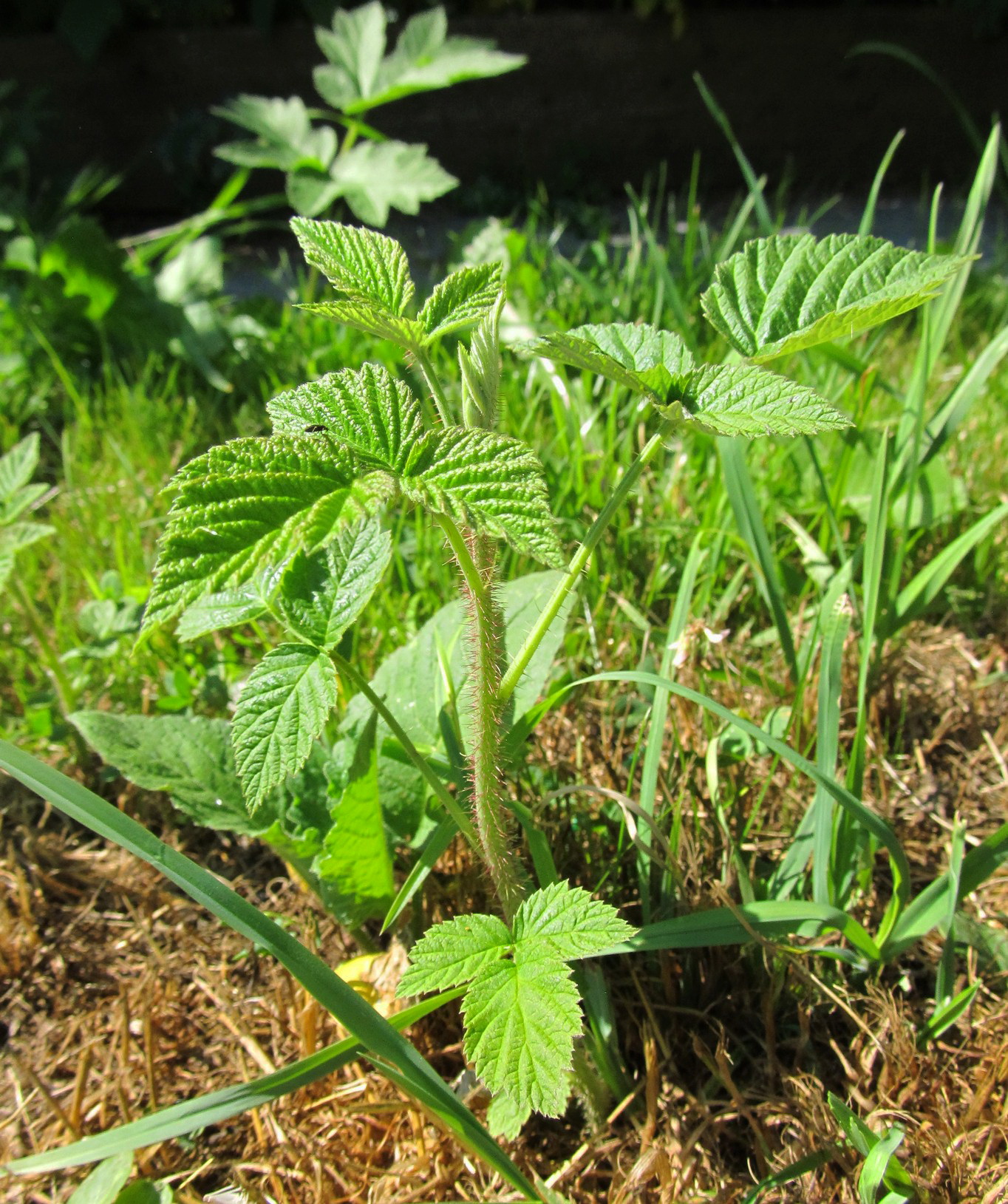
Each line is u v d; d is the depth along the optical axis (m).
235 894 0.42
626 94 1.97
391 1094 0.54
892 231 1.80
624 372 0.39
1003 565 0.88
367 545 0.45
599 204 1.98
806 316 0.43
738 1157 0.53
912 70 1.95
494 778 0.44
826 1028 0.57
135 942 0.65
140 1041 0.59
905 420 0.76
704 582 0.82
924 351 0.69
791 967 0.55
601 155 2.02
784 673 0.77
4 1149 0.54
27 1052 0.60
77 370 1.24
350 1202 0.51
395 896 0.58
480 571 0.42
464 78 1.17
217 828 0.57
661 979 0.58
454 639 0.62
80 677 0.78
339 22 1.23
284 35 1.89
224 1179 0.53
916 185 2.03
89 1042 0.58
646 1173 0.47
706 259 1.29
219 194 1.95
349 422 0.35
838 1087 0.55
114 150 1.95
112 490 1.00
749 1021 0.58
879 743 0.72
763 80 1.96
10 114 1.74
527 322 1.16
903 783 0.71
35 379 1.23
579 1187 0.51
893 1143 0.43
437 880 0.61
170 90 1.92
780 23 1.91
